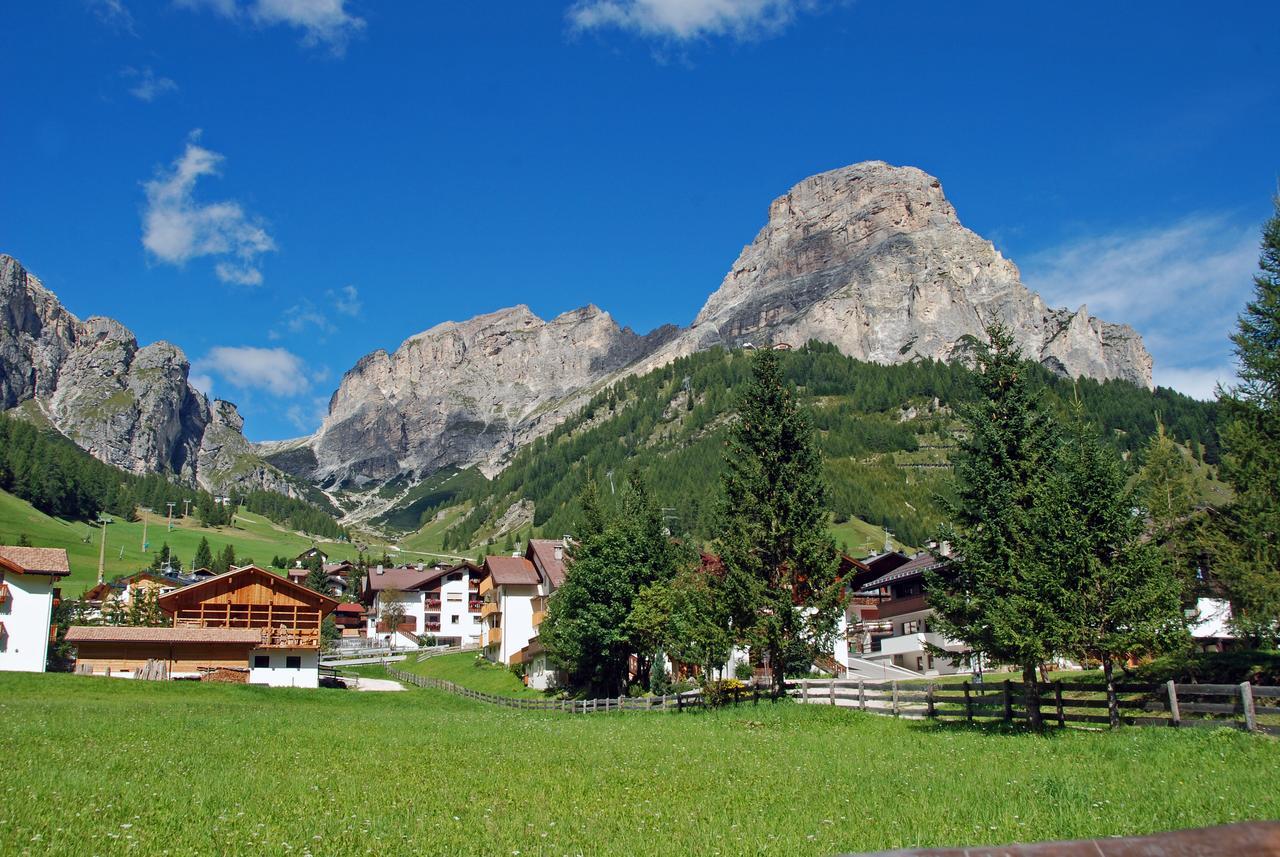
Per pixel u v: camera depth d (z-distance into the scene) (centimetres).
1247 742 2147
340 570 17862
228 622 7406
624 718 4022
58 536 17462
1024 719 3022
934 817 1475
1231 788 1611
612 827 1479
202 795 1722
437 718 4181
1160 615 2756
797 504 4097
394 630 13138
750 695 4238
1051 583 2798
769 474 4206
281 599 7544
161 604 7369
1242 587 3416
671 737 2948
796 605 4119
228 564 16262
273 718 3772
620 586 5894
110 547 18188
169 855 1256
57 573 6688
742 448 4294
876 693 3641
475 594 14112
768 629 3950
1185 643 2817
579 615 5988
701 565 5294
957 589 3197
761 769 2128
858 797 1691
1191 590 3697
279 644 7256
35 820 1426
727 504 4206
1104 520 2881
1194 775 1780
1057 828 1362
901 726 3112
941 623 3222
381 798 1748
